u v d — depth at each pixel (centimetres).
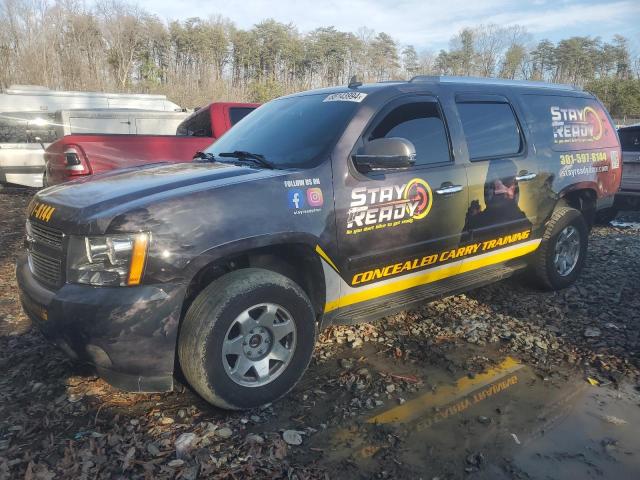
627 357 381
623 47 6562
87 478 253
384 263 368
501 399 330
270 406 321
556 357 385
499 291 519
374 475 261
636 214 1036
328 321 355
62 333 282
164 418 304
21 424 297
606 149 550
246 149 392
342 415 312
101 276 278
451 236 404
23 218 904
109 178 344
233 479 255
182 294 284
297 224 319
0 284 543
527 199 460
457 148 408
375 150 335
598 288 529
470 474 262
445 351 394
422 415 312
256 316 312
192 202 289
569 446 283
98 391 333
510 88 477
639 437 292
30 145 1124
